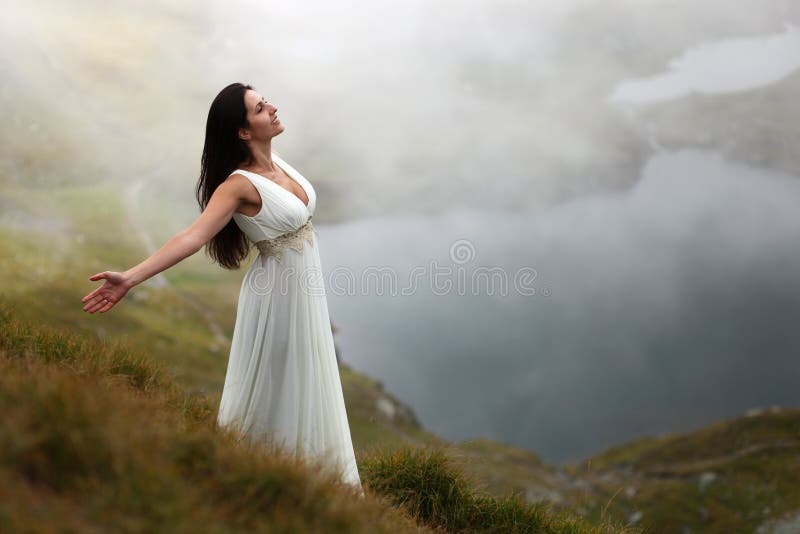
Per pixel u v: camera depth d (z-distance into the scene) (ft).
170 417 15.96
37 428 11.61
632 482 336.29
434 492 20.34
